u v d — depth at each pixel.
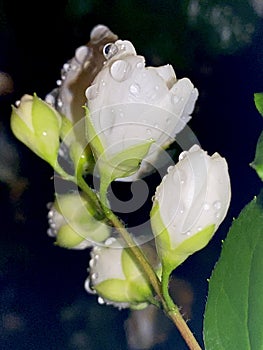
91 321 0.22
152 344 0.21
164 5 0.25
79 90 0.12
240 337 0.11
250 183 0.21
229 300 0.11
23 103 0.12
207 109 0.23
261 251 0.11
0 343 0.22
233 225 0.11
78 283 0.23
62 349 0.22
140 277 0.12
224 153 0.22
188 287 0.20
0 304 0.23
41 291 0.23
